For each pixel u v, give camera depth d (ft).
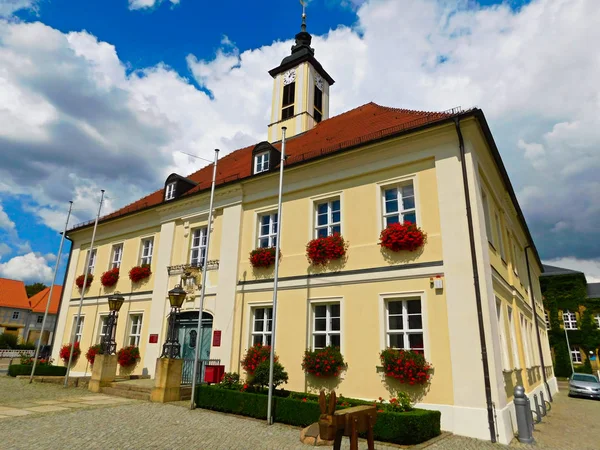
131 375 50.72
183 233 55.16
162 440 24.11
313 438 24.75
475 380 29.45
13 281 179.22
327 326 38.70
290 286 41.93
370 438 20.40
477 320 30.55
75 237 73.92
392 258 36.14
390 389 32.89
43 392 43.06
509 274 45.78
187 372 44.83
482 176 38.27
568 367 132.87
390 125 43.65
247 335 43.75
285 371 39.14
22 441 22.99
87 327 63.00
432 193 35.73
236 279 46.65
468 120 34.58
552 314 139.54
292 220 44.50
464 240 32.78
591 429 36.24
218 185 51.06
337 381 35.86
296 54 72.90
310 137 57.82
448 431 29.48
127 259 62.18
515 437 29.55
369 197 39.32
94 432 25.49
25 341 147.84
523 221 61.67
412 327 34.27
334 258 39.42
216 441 24.44
